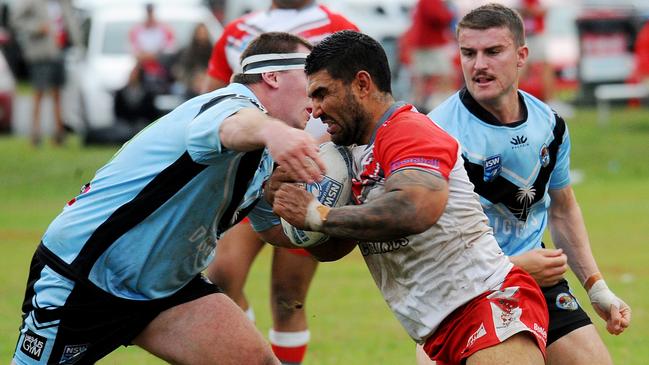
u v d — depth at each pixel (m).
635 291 28.25
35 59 58.75
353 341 23.72
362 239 13.37
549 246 33.62
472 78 16.05
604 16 74.12
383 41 75.38
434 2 59.22
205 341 14.77
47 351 14.77
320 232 13.65
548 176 16.47
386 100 14.09
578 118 70.62
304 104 15.17
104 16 61.12
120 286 14.62
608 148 58.50
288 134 12.29
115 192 14.36
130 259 14.45
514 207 16.39
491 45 15.82
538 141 16.25
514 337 13.98
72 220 14.55
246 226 19.97
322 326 25.12
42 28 58.22
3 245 35.59
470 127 16.22
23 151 58.22
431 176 13.25
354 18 76.75
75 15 72.06
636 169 52.41
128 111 57.81
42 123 69.50
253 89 15.16
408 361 22.00
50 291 14.63
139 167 14.27
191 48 54.91
